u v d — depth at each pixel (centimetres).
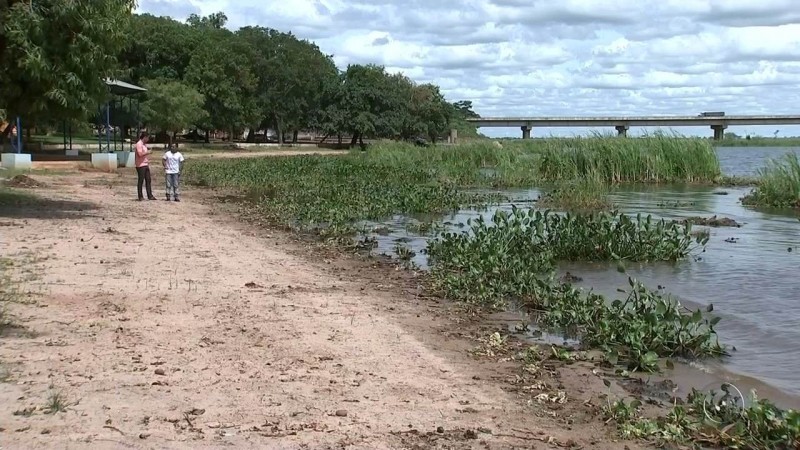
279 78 7856
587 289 1159
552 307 988
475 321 958
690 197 2797
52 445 494
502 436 570
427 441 548
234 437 530
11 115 1653
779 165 2630
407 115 8494
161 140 6575
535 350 817
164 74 6444
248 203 2317
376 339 827
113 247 1309
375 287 1125
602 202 2411
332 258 1379
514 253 1346
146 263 1180
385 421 583
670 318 870
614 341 853
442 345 827
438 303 1048
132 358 694
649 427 594
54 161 3544
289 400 614
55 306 866
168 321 835
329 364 721
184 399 599
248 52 7556
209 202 2303
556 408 650
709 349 845
